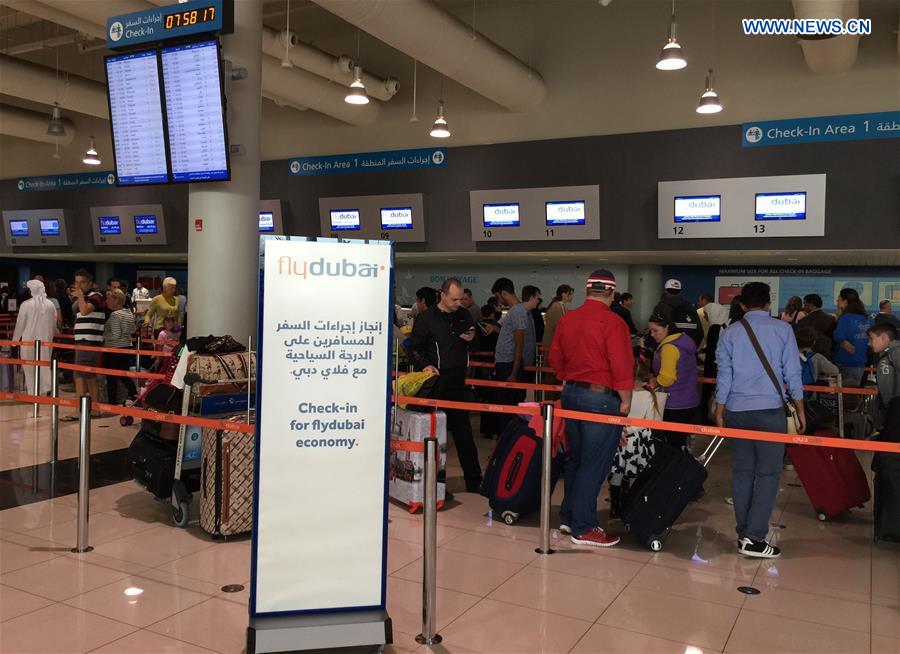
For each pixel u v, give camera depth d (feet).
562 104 31.83
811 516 17.75
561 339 15.28
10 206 49.37
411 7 22.53
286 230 39.09
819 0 19.30
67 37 38.63
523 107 31.68
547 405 14.46
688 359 18.34
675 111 29.86
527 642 10.61
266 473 9.95
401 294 47.19
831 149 27.63
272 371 9.92
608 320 14.62
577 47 31.40
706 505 18.47
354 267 10.20
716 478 21.26
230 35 18.25
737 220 29.32
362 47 35.55
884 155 26.91
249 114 18.60
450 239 35.22
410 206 35.45
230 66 18.02
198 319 18.48
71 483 18.80
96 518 16.03
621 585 12.92
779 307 39.37
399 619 11.25
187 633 10.61
